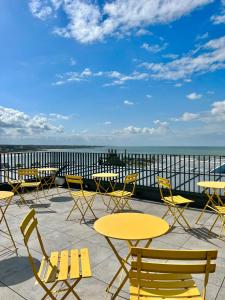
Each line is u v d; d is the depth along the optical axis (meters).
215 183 5.59
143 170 8.20
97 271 3.44
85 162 9.77
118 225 2.80
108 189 9.05
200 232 4.96
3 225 5.46
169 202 5.36
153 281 2.17
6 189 8.88
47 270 2.60
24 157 9.62
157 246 4.28
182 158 7.43
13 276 3.33
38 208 6.96
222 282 3.17
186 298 1.99
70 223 5.58
